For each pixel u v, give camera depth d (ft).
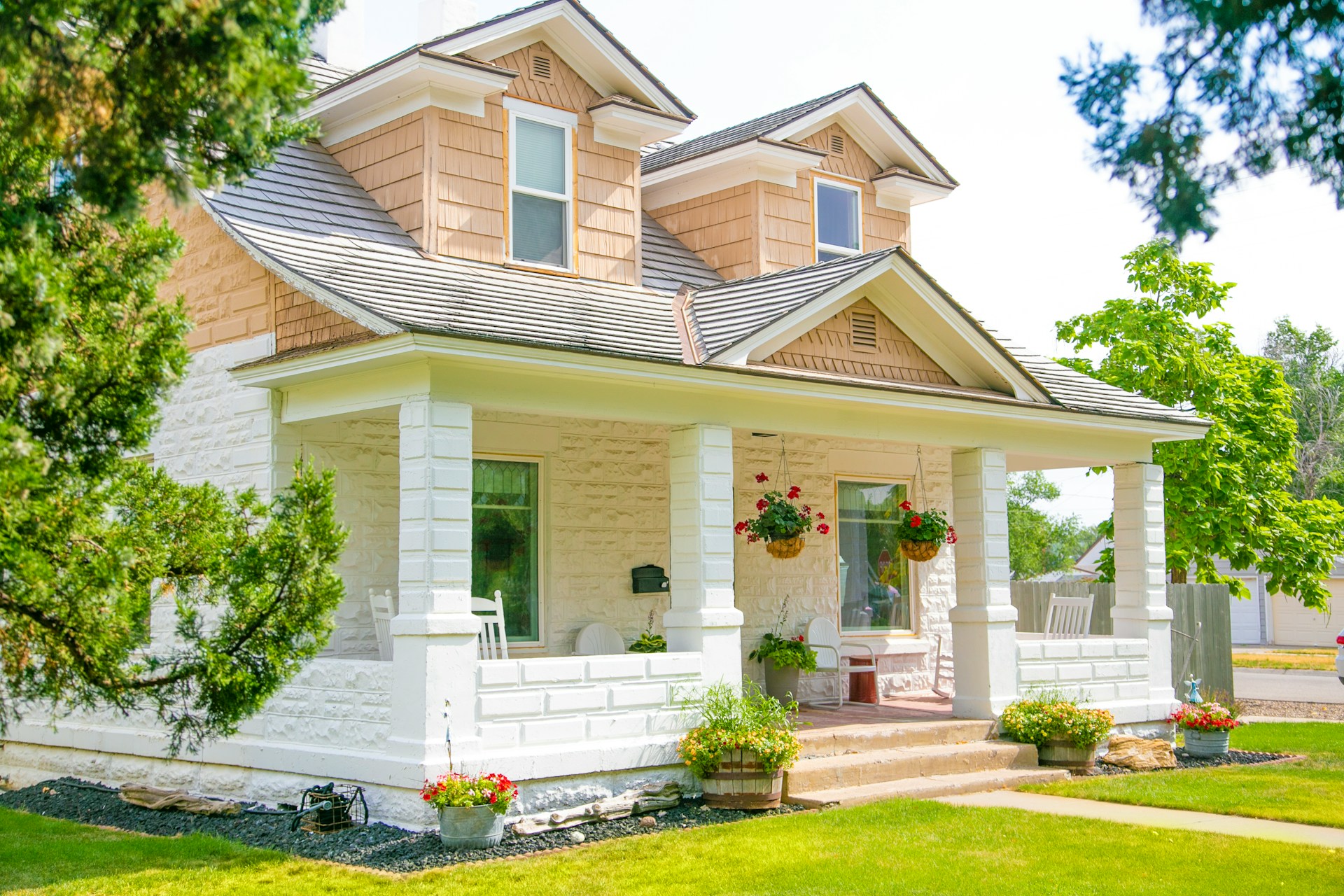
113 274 24.32
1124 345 69.77
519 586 44.06
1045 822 33.99
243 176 26.45
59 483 22.40
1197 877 28.40
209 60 19.48
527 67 46.68
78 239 23.75
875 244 58.03
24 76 19.92
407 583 33.12
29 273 19.34
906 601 56.80
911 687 56.08
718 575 38.63
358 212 43.73
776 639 49.47
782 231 54.13
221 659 23.58
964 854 30.30
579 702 34.88
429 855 30.32
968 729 43.68
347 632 39.47
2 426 18.57
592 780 34.96
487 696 33.22
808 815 34.68
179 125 20.94
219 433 40.63
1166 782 41.34
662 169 56.54
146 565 23.99
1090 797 38.32
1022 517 189.26
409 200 43.88
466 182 44.39
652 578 46.75
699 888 27.20
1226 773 43.68
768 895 26.66
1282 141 24.67
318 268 36.35
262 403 38.86
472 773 32.40
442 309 34.68
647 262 52.01
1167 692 50.98
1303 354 190.39
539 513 44.70
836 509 54.29
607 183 48.65
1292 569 68.23
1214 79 24.77
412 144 44.06
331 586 24.53
